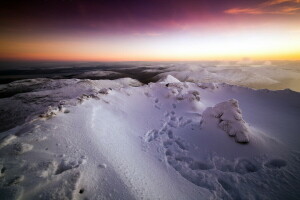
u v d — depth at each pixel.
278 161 6.86
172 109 13.24
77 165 5.16
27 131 6.44
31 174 4.50
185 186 5.37
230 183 5.68
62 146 5.94
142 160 6.38
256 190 5.37
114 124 8.93
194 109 13.32
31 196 3.97
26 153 5.28
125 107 11.90
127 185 4.84
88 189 4.49
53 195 4.07
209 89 19.16
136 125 9.75
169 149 7.61
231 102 9.29
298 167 6.43
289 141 8.54
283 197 5.11
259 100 16.44
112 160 5.76
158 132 9.30
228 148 7.54
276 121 11.70
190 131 9.19
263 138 8.28
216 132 8.55
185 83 19.42
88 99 11.12
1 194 3.88
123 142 7.36
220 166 6.64
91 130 7.29
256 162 6.80
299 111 13.51
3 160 4.84
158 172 5.85
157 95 15.62
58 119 7.68
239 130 8.03
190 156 7.17
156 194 4.79
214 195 5.11
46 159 5.17
